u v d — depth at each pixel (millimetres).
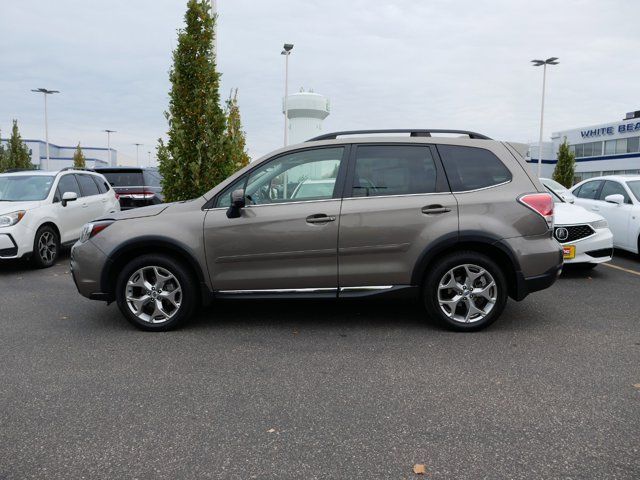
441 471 2629
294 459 2754
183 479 2580
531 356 4316
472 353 4398
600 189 10594
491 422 3150
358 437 2982
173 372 4016
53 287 7438
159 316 5152
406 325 5238
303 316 5613
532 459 2732
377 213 4875
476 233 4805
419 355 4359
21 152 33594
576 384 3719
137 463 2723
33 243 8758
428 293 4941
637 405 3365
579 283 7379
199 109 9547
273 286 5012
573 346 4570
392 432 3039
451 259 4879
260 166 5117
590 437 2955
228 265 5000
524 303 6176
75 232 10031
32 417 3252
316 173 5055
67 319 5621
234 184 5102
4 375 3961
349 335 4934
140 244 5008
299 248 4922
